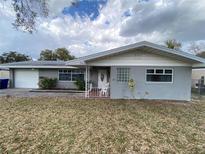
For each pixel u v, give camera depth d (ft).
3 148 13.84
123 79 39.32
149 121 21.68
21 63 64.59
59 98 40.01
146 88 38.78
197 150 13.94
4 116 23.32
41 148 13.92
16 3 24.72
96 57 36.06
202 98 42.42
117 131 17.97
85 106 30.76
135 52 38.78
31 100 36.65
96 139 15.84
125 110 27.73
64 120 21.63
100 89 49.78
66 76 60.90
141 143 15.11
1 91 53.01
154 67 38.50
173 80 38.09
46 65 59.26
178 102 36.04
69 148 14.01
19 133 17.06
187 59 35.37
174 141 15.64
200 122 21.66
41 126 19.24
